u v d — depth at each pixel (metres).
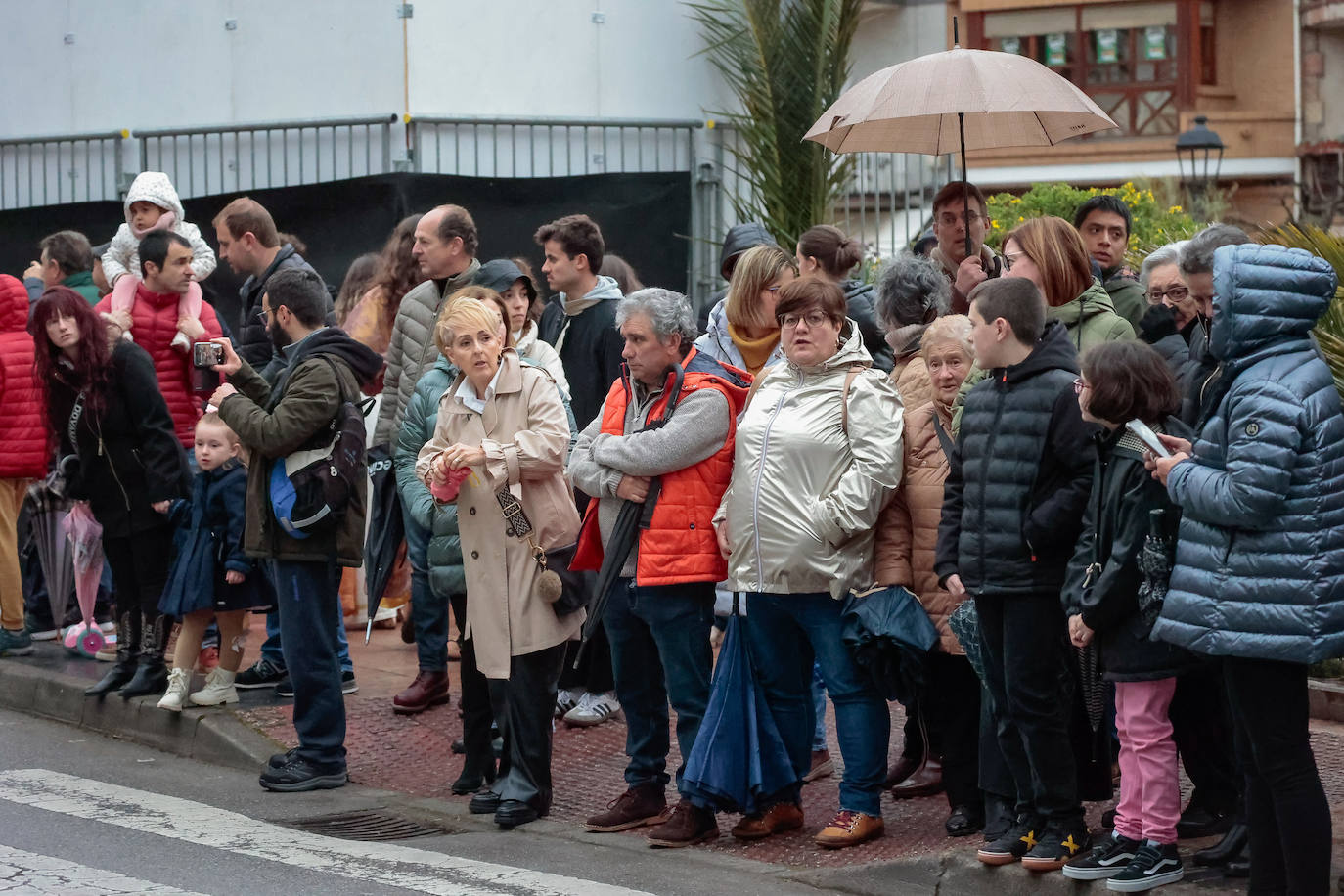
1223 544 7.21
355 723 12.23
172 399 13.69
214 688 12.26
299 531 10.62
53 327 12.12
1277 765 7.24
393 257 14.21
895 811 10.00
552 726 10.14
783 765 9.45
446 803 10.45
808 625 9.30
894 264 10.38
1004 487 8.20
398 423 12.30
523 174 17.67
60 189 19.30
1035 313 8.27
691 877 8.80
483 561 9.82
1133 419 7.68
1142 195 23.41
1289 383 7.10
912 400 9.70
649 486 9.37
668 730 9.98
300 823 9.97
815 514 9.02
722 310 11.08
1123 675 7.83
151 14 18.59
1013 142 12.27
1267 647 7.05
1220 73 42.19
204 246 14.76
